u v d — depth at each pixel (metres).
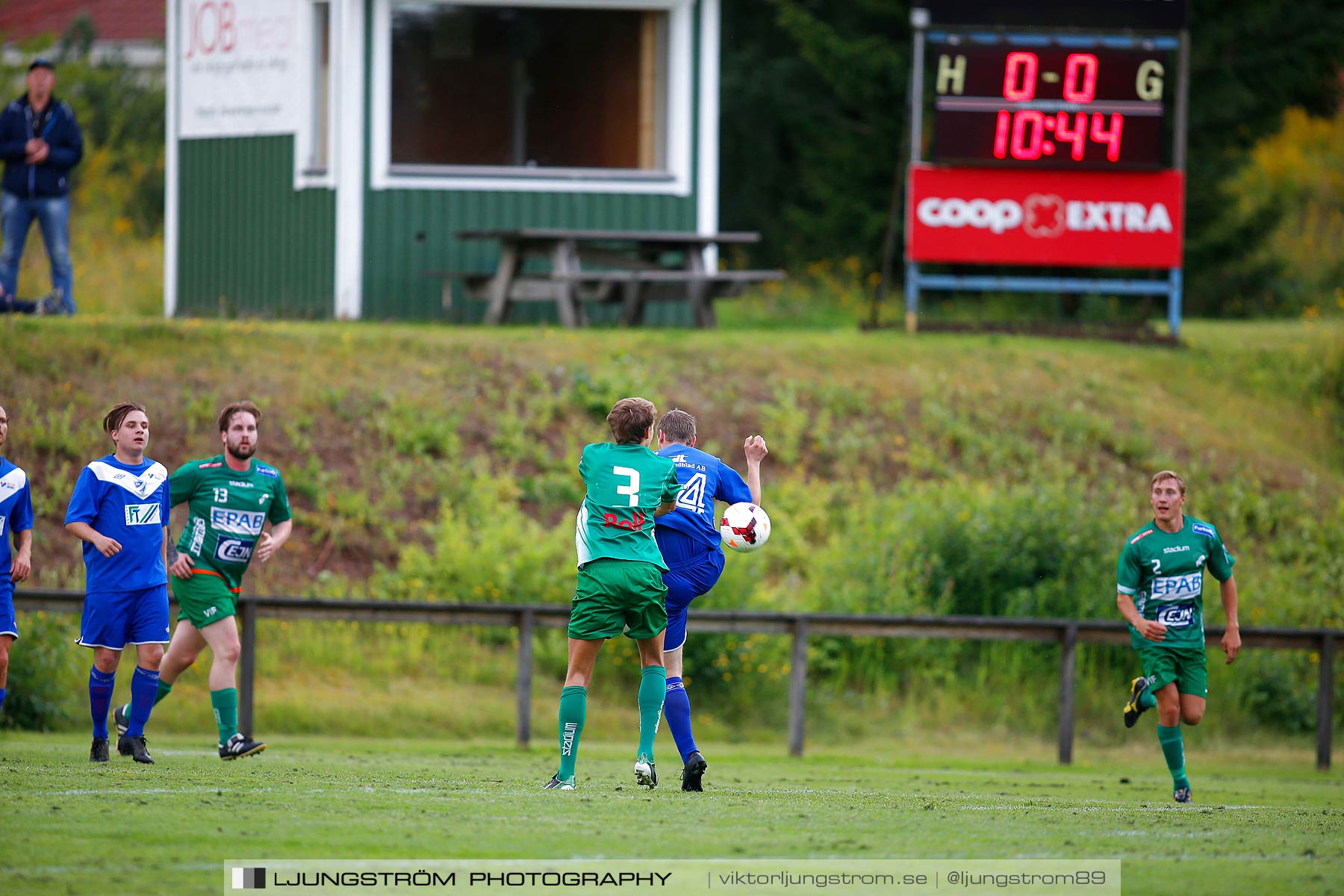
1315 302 110.69
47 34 131.75
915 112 80.12
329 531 59.44
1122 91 79.44
